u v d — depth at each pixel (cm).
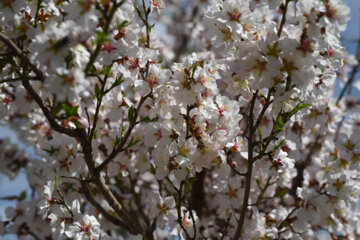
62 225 297
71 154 332
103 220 439
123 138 285
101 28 241
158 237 475
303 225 359
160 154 287
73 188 358
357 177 374
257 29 268
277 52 227
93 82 373
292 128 439
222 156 287
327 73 270
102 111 373
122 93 338
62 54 207
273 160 296
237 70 254
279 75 232
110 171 386
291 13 248
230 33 271
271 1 249
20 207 443
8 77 315
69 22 212
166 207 368
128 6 234
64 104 230
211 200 463
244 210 288
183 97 273
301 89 240
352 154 372
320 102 427
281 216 391
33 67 247
